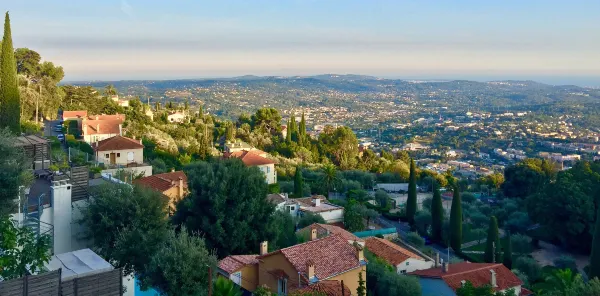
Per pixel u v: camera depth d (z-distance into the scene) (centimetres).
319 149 12325
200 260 2533
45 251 2072
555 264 5750
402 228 6950
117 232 2853
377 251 4522
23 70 9031
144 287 2589
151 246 2778
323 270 3070
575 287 2859
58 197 2827
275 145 11862
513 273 4475
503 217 7944
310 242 3303
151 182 4959
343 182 8869
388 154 14450
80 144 7481
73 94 10881
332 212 5934
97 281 1828
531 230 7169
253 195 3778
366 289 3219
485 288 2939
